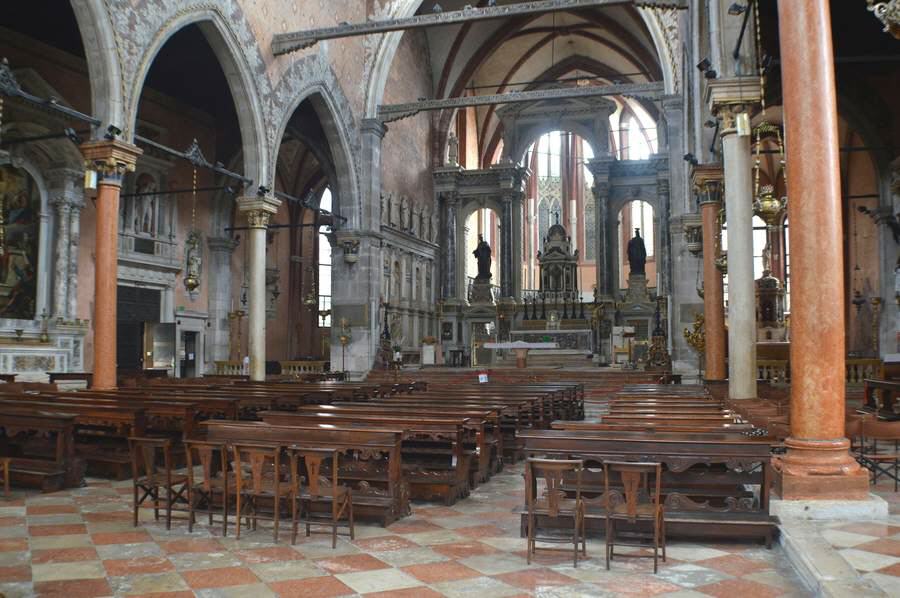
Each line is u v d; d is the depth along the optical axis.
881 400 14.66
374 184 32.59
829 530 7.11
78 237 25.84
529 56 47.81
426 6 38.66
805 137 8.22
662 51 28.11
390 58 33.06
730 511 7.50
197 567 6.81
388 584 6.30
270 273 38.50
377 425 9.84
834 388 8.01
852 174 34.94
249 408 14.23
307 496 7.78
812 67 8.25
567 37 46.81
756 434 8.52
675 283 27.33
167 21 20.05
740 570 6.57
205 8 21.62
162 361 29.31
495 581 6.36
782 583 6.22
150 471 8.52
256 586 6.27
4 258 23.59
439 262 43.81
